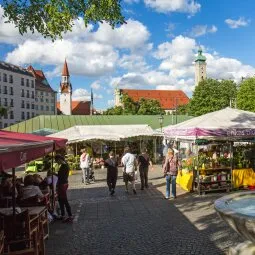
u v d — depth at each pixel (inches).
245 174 615.2
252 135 596.4
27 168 1040.2
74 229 394.6
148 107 3191.4
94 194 629.9
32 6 406.0
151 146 1290.6
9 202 373.7
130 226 399.9
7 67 3634.4
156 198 568.1
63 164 433.1
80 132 1154.0
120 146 1255.5
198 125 605.3
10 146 203.8
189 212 458.0
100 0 371.2
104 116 1715.1
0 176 477.7
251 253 245.4
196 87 2783.0
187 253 306.0
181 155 732.0
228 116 645.9
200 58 5723.4
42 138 378.6
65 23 382.9
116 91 5826.8
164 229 382.3
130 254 309.3
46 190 431.2
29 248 271.6
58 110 5310.0
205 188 591.2
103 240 351.6
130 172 617.3
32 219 294.5
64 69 5265.8
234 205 256.1
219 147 632.4
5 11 409.7
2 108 678.5
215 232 363.3
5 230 274.8
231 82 2923.2
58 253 317.7
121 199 570.6
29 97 3981.3
